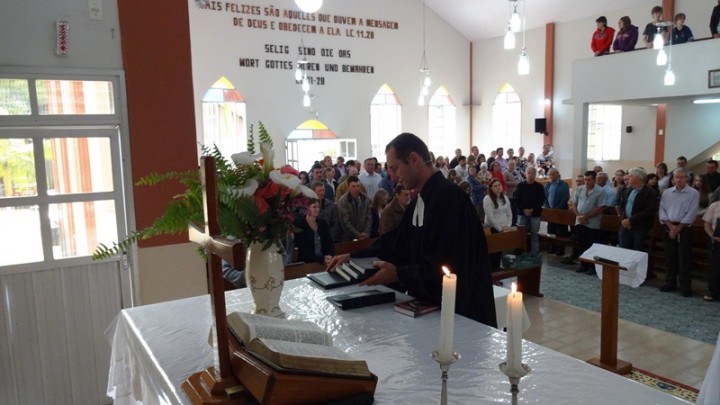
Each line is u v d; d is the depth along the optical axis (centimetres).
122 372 226
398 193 495
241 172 186
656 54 893
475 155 1291
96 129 349
